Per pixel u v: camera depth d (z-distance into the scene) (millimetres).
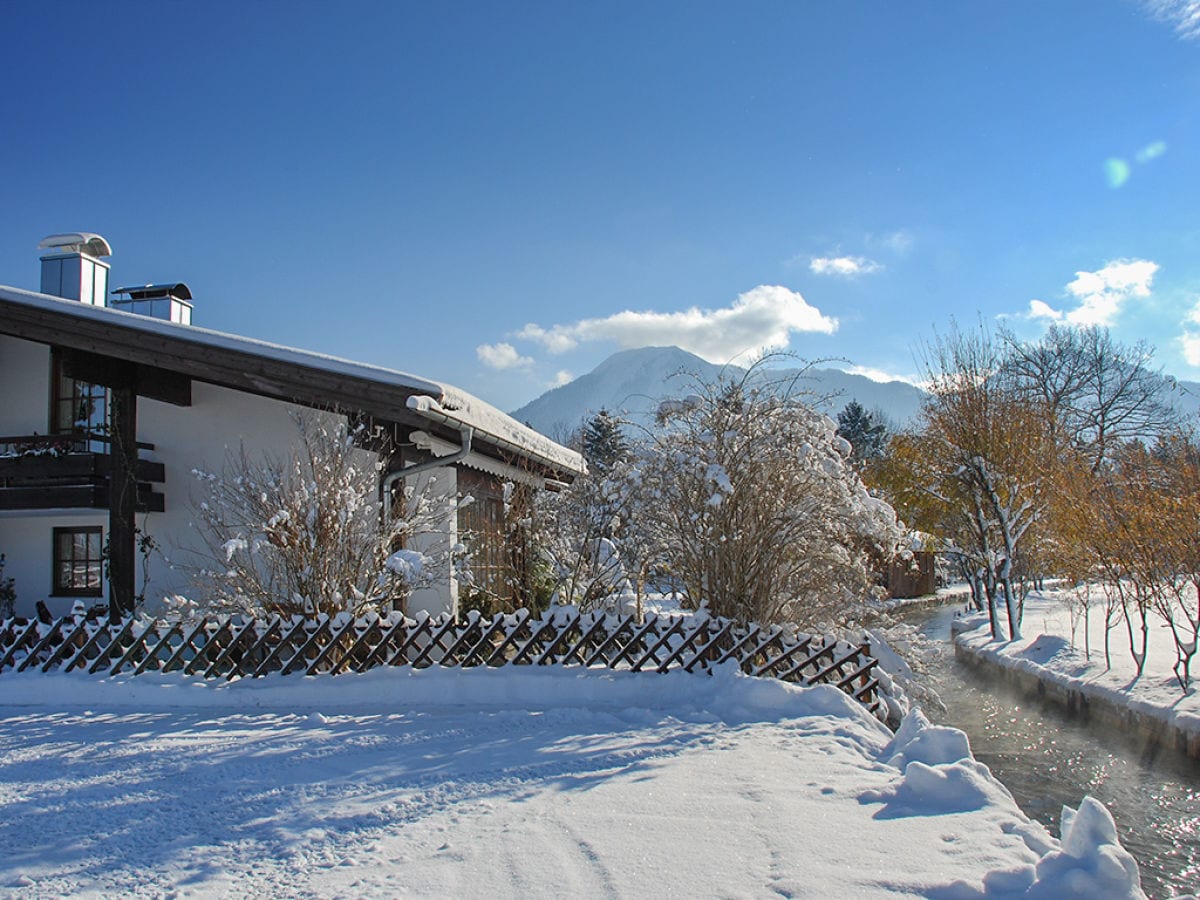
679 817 5090
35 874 4688
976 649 19109
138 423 13828
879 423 61750
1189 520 12164
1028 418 21891
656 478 10500
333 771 6512
